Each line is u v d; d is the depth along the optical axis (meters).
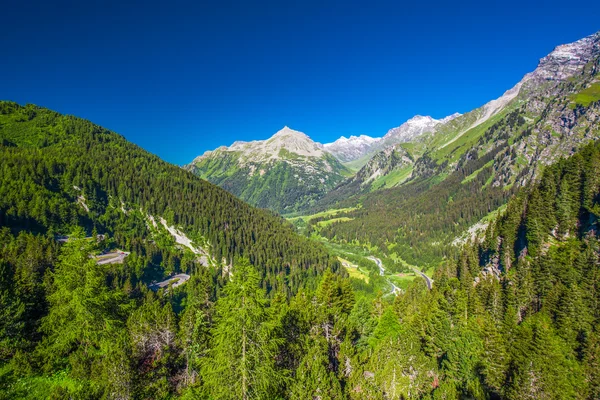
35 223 118.06
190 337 37.03
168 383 34.22
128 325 38.53
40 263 73.94
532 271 82.25
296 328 44.25
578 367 45.59
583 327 57.19
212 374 25.30
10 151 169.00
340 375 40.16
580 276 72.94
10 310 37.06
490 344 50.81
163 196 179.25
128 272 102.50
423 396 41.84
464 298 72.50
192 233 168.12
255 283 24.33
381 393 37.00
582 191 92.00
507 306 75.44
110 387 26.38
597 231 81.00
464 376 49.62
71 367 33.97
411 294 103.62
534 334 49.31
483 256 115.94
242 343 24.33
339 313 60.62
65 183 148.75
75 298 33.12
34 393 29.97
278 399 28.59
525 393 42.25
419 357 44.44
